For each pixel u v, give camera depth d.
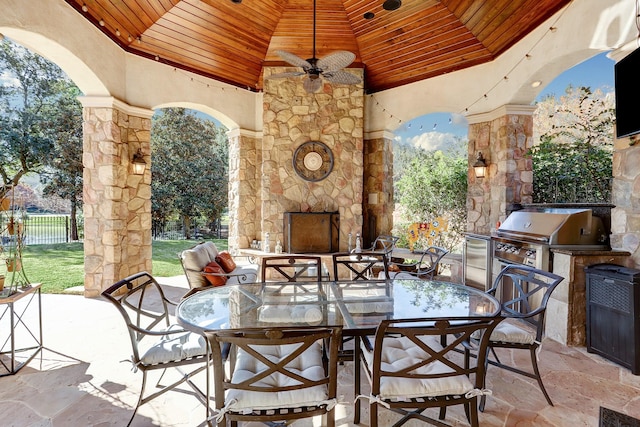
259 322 1.94
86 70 3.96
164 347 1.99
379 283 2.87
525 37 4.00
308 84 3.83
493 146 4.73
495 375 2.49
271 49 5.39
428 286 2.77
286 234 5.67
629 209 2.90
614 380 2.41
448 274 6.16
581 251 2.97
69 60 3.76
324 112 5.75
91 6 3.78
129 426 1.89
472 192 5.01
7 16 2.90
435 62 5.18
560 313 3.07
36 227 9.51
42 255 7.70
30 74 8.23
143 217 4.90
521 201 4.45
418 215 7.07
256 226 6.35
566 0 3.34
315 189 5.77
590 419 1.97
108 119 4.34
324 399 1.54
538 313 2.14
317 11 4.69
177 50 5.03
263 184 5.73
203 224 11.77
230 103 5.95
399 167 8.69
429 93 5.44
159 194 10.65
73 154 8.78
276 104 5.71
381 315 2.09
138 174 4.82
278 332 1.38
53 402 2.12
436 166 7.13
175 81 5.21
